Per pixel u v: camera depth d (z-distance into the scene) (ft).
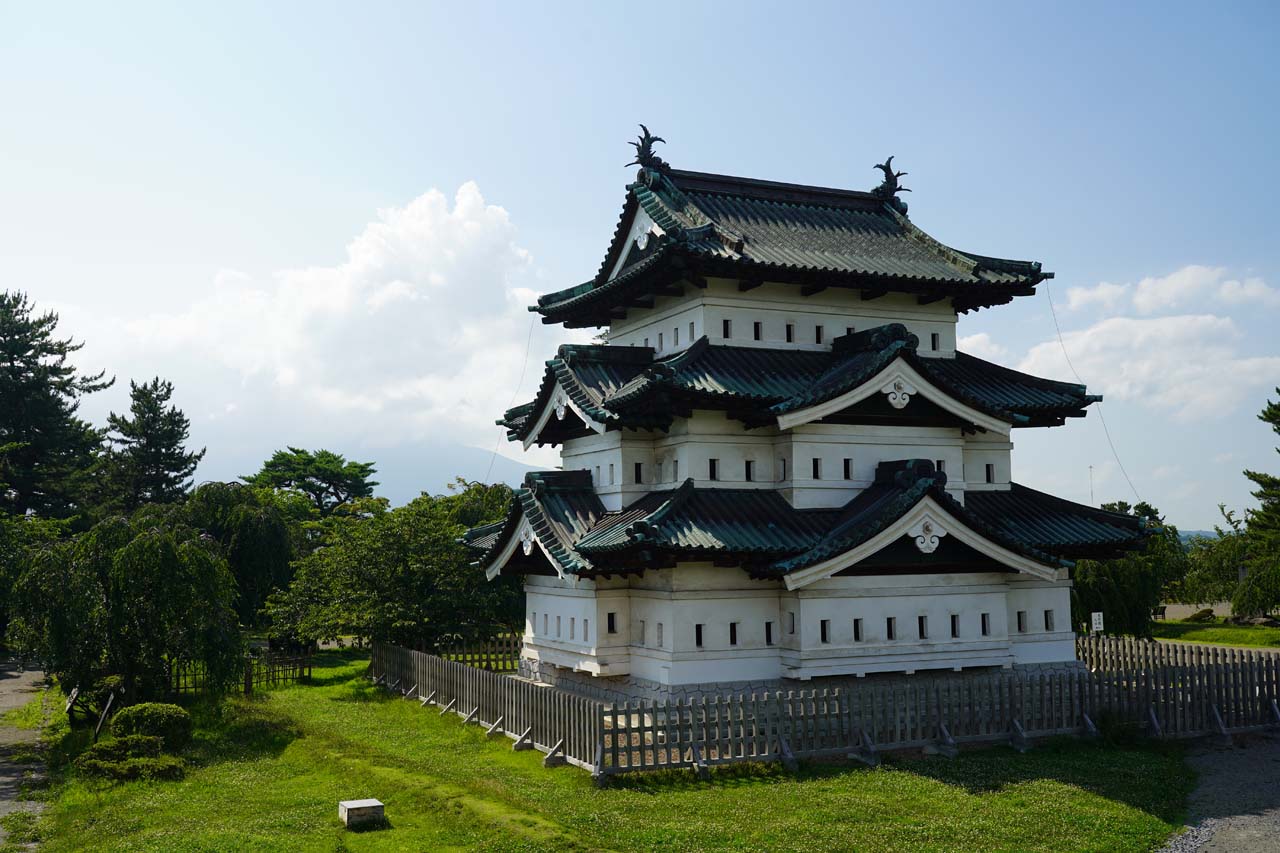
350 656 195.00
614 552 99.60
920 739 92.94
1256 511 251.19
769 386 107.86
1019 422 112.47
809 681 103.96
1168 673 102.68
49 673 117.50
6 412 256.93
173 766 91.04
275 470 380.78
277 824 72.84
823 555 96.78
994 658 108.68
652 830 69.46
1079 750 94.68
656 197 119.85
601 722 82.74
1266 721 106.11
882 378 105.60
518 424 132.57
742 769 85.30
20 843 71.87
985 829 70.54
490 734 102.47
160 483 308.81
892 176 140.26
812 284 114.42
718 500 106.01
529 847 65.51
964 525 102.63
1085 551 114.93
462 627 158.10
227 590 124.26
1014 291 120.88
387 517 167.12
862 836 68.69
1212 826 74.18
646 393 102.32
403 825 72.54
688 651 101.04
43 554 113.19
